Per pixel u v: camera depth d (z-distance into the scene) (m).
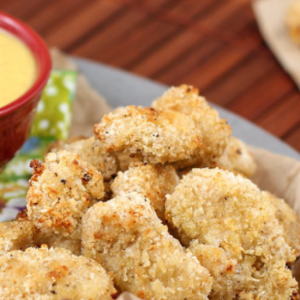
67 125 0.52
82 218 0.41
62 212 0.41
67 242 0.42
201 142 0.43
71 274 0.39
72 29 0.64
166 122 0.43
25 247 0.42
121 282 0.40
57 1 0.66
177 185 0.43
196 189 0.42
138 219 0.40
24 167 0.50
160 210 0.43
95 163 0.44
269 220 0.42
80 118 0.53
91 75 0.56
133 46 0.63
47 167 0.42
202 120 0.44
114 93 0.55
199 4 0.67
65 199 0.41
